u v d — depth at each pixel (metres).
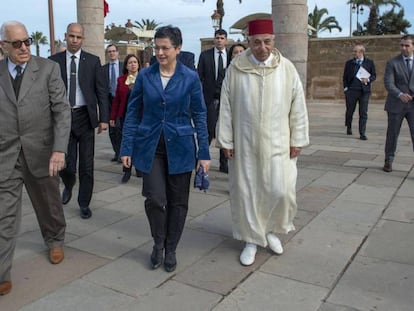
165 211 3.46
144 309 2.97
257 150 3.47
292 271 3.49
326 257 3.73
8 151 3.17
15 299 3.11
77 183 6.05
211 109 6.18
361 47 9.55
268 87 3.42
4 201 3.15
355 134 10.37
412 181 6.06
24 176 3.31
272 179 3.49
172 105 3.27
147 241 4.12
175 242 3.53
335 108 15.89
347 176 6.36
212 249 3.92
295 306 3.00
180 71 3.32
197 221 4.61
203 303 3.04
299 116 3.54
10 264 3.15
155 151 3.32
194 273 3.47
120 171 6.84
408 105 6.33
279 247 3.78
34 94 3.19
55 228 3.62
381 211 4.85
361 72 9.48
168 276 3.42
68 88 4.50
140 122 3.45
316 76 17.25
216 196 5.44
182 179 3.41
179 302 3.05
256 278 3.38
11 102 3.13
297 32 7.56
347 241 4.05
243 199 3.56
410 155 7.81
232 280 3.36
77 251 3.90
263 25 3.33
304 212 4.84
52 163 3.20
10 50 3.11
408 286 3.25
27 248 3.97
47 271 3.52
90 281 3.36
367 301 3.05
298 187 5.82
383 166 6.95
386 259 3.69
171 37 3.21
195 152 3.46
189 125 3.40
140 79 3.37
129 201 5.32
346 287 3.24
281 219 3.63
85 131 4.57
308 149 8.50
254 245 3.66
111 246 4.00
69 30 4.46
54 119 3.32
